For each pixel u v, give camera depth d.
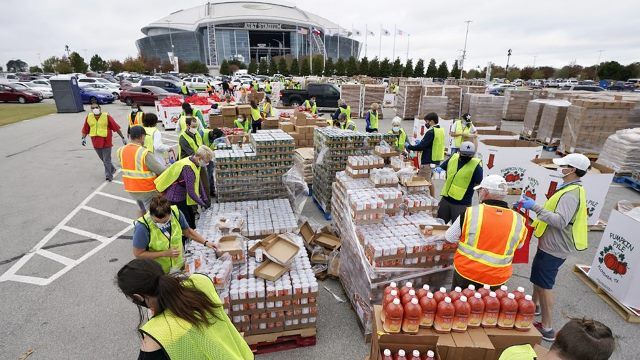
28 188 8.87
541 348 2.90
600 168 6.74
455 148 9.66
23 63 118.00
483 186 3.48
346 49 144.25
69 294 4.80
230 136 9.06
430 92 20.02
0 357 3.74
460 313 2.86
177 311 1.80
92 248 6.05
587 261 5.91
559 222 3.75
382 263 3.79
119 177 9.84
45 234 6.51
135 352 3.85
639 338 4.15
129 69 73.81
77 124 17.45
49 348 3.87
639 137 9.34
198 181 5.25
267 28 122.62
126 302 4.66
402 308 2.84
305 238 5.77
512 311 2.92
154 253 3.40
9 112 21.31
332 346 3.98
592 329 1.65
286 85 32.53
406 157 7.69
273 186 6.57
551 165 7.08
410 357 2.87
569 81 60.16
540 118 14.30
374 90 21.50
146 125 7.37
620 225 4.58
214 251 4.20
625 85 42.94
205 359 1.83
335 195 5.96
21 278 5.16
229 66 75.75
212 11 132.38
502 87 39.28
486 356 2.81
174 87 27.38
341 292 4.98
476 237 3.32
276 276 3.84
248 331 3.80
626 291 4.50
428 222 4.61
